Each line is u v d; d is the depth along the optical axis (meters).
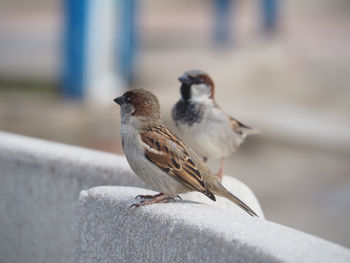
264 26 33.50
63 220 5.11
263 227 3.25
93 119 15.04
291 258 2.85
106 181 4.94
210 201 4.89
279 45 29.14
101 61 17.58
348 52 27.94
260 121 15.86
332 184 12.34
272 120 16.06
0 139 5.48
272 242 3.01
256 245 2.98
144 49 26.59
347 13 45.59
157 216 3.55
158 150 4.43
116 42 18.25
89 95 17.23
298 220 10.38
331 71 23.97
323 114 17.72
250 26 35.97
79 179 5.02
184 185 4.43
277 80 22.41
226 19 28.75
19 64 21.81
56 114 15.16
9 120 14.62
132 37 19.70
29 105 15.99
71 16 17.19
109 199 3.87
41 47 25.47
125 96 4.60
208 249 3.20
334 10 46.72
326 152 14.51
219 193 4.59
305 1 48.38
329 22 40.12
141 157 4.46
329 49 28.52
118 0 18.02
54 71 20.97
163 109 15.36
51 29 30.28
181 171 4.41
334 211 10.83
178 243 3.39
